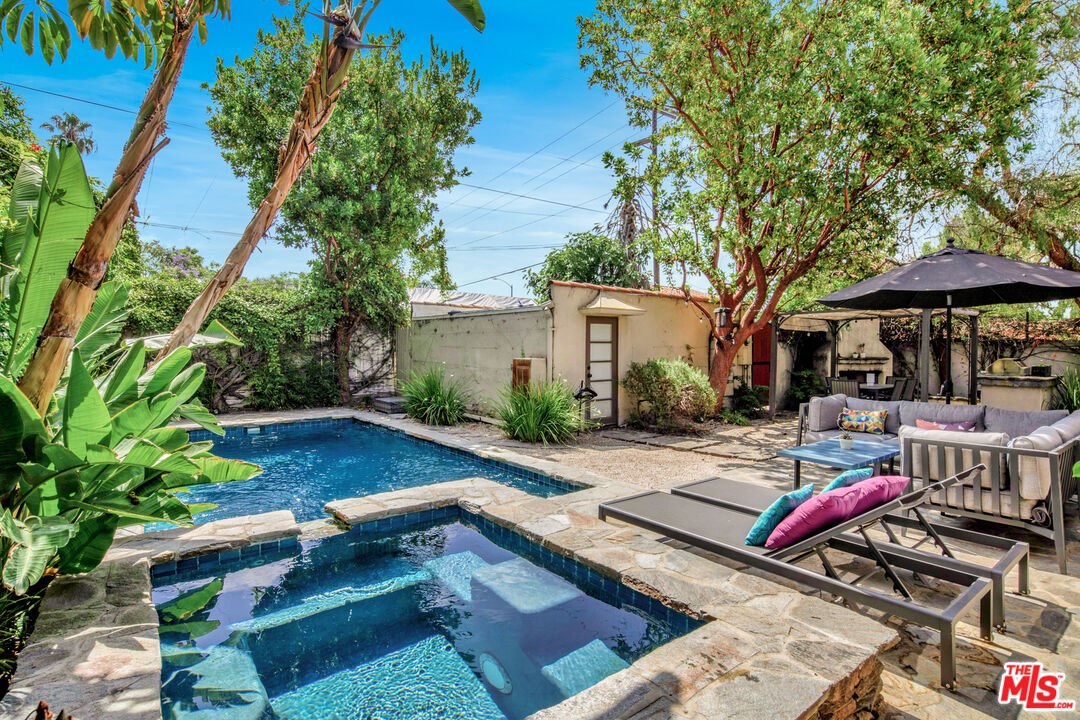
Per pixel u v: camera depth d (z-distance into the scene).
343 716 2.34
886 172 8.52
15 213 3.06
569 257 16.39
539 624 3.15
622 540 3.89
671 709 2.00
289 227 11.98
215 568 3.90
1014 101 7.39
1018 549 3.07
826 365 13.62
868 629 2.62
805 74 8.57
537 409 8.34
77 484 2.79
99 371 4.44
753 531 3.17
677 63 9.38
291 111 11.83
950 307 6.67
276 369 11.63
